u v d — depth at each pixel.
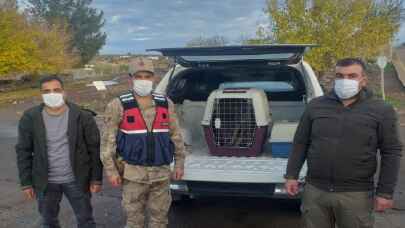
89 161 4.25
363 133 3.28
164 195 4.19
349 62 3.29
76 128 4.12
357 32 18.62
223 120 5.30
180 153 4.28
